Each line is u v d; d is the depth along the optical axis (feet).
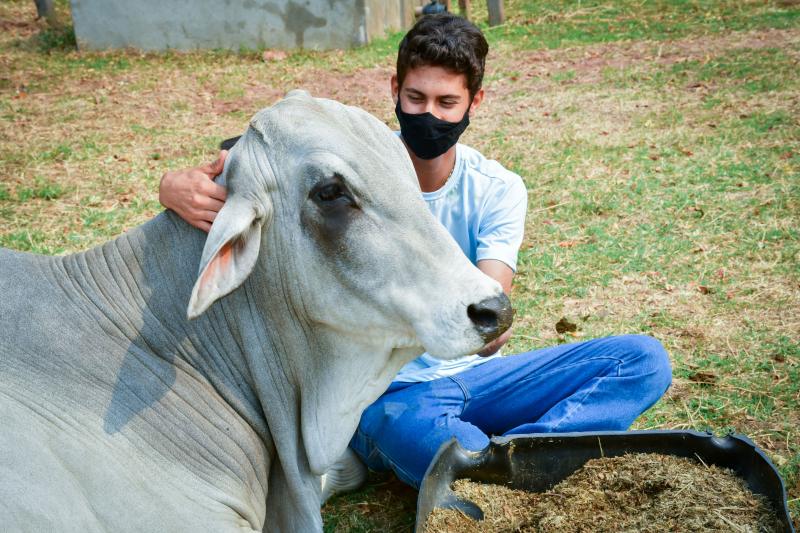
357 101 29.71
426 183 9.88
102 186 21.02
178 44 38.50
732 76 28.96
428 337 7.02
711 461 9.09
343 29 37.52
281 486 8.20
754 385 12.32
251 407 7.81
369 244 7.08
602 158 22.03
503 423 10.27
